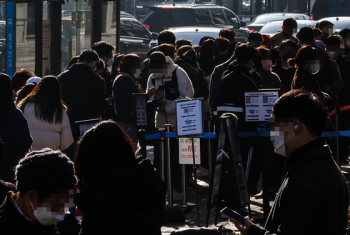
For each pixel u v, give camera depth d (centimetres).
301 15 4456
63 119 907
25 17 1438
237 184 901
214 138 996
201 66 1348
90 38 1605
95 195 416
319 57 1029
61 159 379
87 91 1048
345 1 4022
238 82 963
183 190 1080
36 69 1420
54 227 397
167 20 3988
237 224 454
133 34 3453
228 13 3991
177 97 1109
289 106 415
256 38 1426
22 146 807
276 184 1112
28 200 375
